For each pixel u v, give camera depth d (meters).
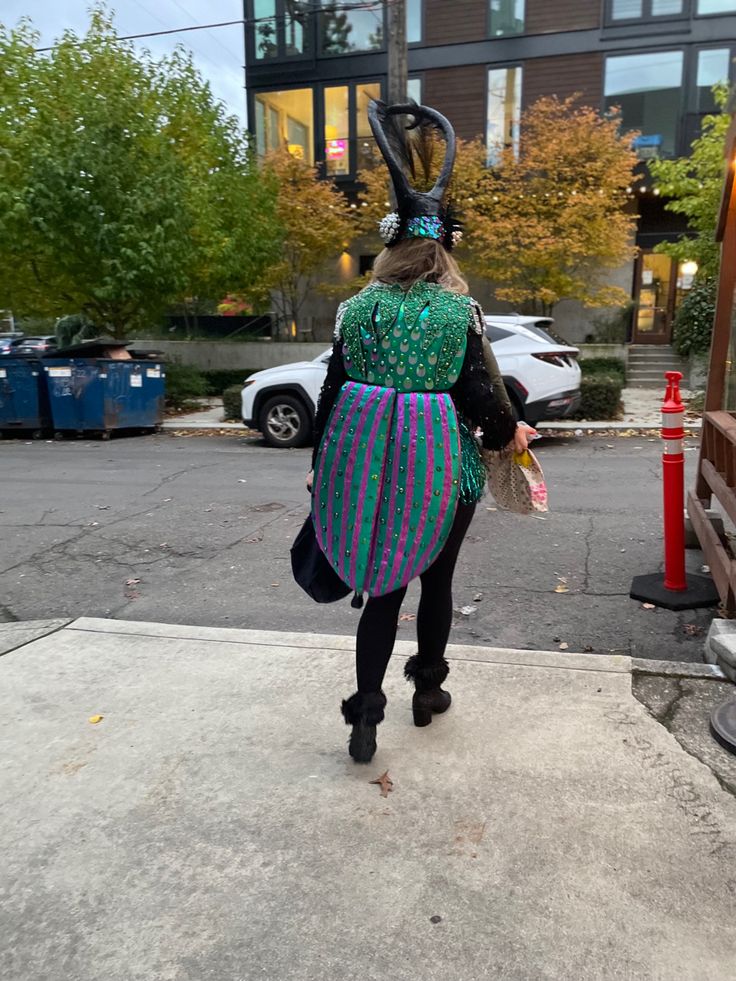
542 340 9.77
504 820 2.25
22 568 5.10
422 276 2.31
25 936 1.89
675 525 4.06
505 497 2.59
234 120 16.39
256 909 1.96
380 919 1.91
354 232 17.44
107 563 5.17
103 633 3.70
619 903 1.93
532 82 17.92
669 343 18.88
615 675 3.07
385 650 2.48
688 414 11.82
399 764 2.54
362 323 2.30
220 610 4.26
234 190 15.48
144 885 2.05
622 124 17.66
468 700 2.92
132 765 2.58
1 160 12.62
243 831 2.25
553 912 1.91
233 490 7.48
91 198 12.52
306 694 3.04
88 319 15.42
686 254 13.21
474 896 1.97
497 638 3.76
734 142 3.97
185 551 5.41
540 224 14.88
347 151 19.59
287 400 10.41
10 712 2.95
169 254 12.92
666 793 2.35
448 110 18.55
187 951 1.83
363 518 2.27
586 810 2.29
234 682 3.15
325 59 19.31
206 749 2.66
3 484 8.05
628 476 7.71
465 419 2.39
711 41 16.88
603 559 4.96
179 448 10.73
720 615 3.94
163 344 18.53
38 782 2.50
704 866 2.05
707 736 2.64
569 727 2.72
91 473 8.66
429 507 2.24
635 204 18.22
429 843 2.17
